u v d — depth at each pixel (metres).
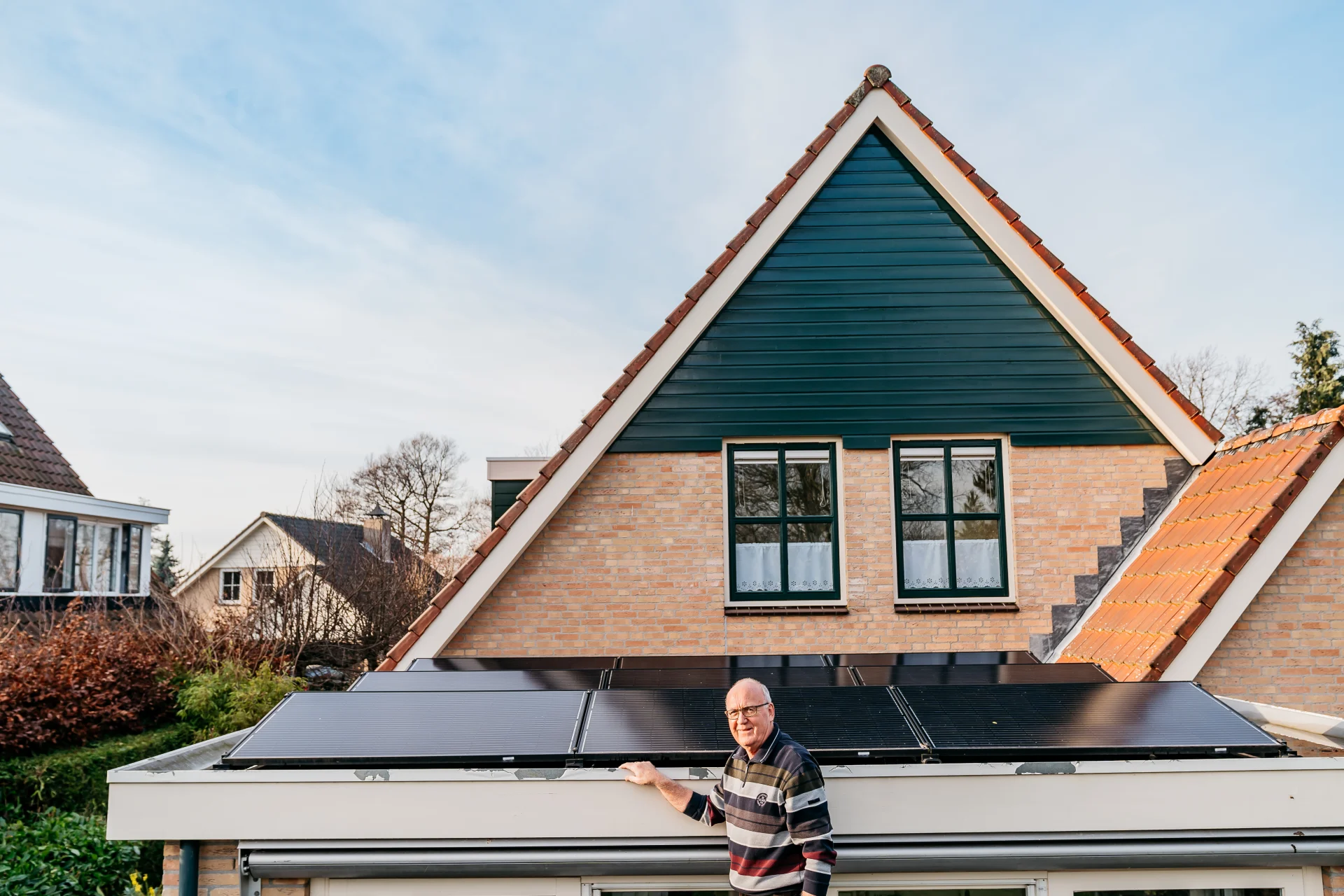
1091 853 4.18
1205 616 6.16
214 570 28.03
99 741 12.96
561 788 4.19
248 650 17.11
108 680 13.32
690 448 8.13
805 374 8.23
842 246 8.41
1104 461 8.11
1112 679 5.70
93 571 22.45
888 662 6.98
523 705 4.84
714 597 7.98
